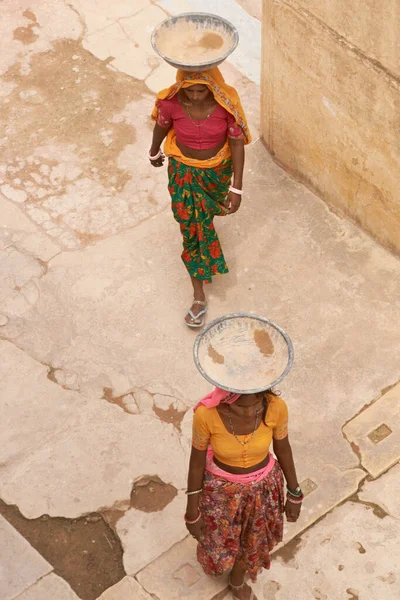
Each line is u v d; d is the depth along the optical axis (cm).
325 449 479
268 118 611
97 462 479
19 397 510
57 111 675
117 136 655
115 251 584
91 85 691
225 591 430
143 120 664
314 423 490
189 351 529
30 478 474
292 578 431
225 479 368
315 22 510
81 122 666
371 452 475
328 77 527
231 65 697
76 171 634
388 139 510
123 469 476
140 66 702
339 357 518
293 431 488
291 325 537
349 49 498
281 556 439
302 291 554
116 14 739
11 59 713
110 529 455
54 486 471
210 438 359
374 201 554
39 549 450
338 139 550
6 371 522
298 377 511
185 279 566
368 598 422
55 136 658
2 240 594
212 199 511
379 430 484
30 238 595
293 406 498
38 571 440
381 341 524
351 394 502
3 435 493
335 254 571
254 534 383
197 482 370
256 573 409
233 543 385
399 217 540
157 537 450
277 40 552
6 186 627
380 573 430
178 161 492
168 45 471
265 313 544
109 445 486
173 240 588
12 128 665
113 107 675
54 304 557
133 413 500
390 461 471
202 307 540
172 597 429
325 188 595
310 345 526
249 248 579
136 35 724
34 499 466
